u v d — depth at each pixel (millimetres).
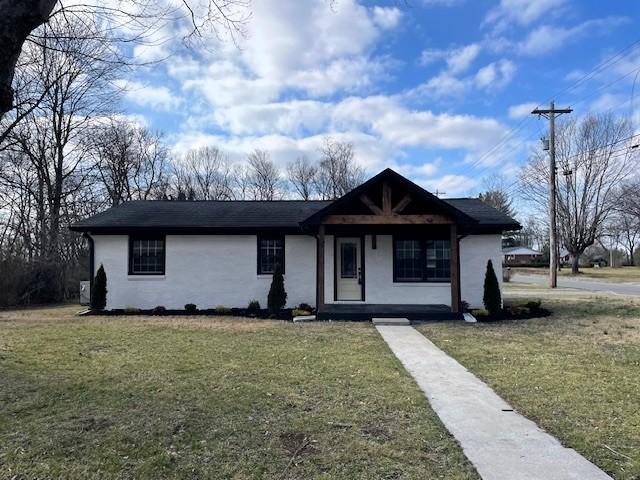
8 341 9180
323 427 4621
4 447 4098
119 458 3896
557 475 3615
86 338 9562
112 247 15016
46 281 19547
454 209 12758
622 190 41250
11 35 2834
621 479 3553
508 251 82500
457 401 5520
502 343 9156
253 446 4160
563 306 15031
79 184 26266
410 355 8102
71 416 4859
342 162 49625
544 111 26516
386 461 3877
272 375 6578
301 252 15102
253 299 14992
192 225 14695
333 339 9641
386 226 14867
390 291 14922
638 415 4949
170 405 5230
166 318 13227
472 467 3766
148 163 37844
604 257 75812
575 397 5598
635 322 11766
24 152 22938
